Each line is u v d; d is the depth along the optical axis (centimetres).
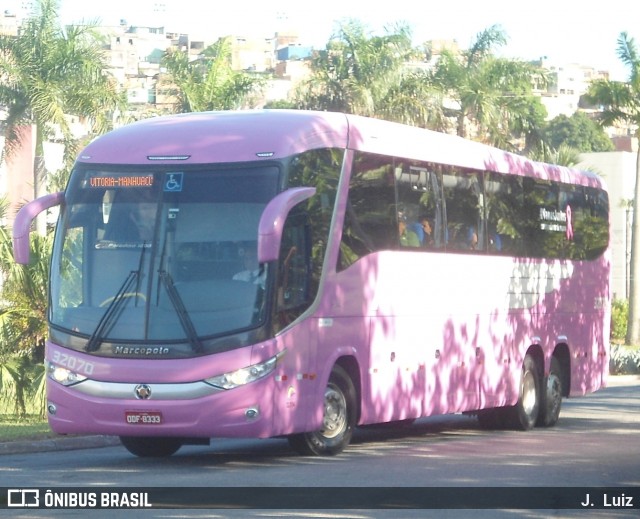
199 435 1391
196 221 1423
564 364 2280
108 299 1420
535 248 2138
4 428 2027
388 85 4984
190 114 1568
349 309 1553
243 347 1384
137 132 1509
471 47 5244
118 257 1431
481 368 1933
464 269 1872
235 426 1381
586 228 2358
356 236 1574
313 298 1477
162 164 1455
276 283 1409
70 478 1312
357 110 4962
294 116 1519
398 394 1680
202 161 1447
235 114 1539
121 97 4391
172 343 1387
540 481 1320
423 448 1705
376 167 1633
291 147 1455
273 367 1402
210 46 5197
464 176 1892
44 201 1495
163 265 1413
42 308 2236
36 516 1051
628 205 7506
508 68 5219
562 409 2712
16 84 4406
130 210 1444
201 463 1490
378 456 1565
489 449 1697
